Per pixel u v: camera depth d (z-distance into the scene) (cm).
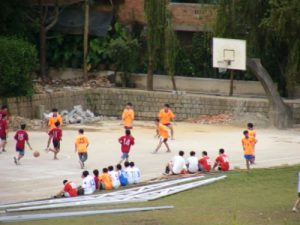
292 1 10600
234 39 11069
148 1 12156
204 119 11738
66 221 5322
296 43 10981
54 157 8269
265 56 11750
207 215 5581
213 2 12344
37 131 10212
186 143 9475
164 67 12469
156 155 8594
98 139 9725
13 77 10838
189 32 13325
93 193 6575
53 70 13262
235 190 6619
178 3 13200
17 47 10894
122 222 5303
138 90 12350
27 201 6212
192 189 6681
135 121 11950
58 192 6619
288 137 10119
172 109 12075
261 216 5550
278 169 7669
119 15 13338
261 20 11181
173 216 5531
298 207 5850
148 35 12262
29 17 12519
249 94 12375
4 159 8169
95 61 13038
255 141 7700
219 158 7656
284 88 12269
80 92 12181
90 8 13300
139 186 6894
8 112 10706
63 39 13200
